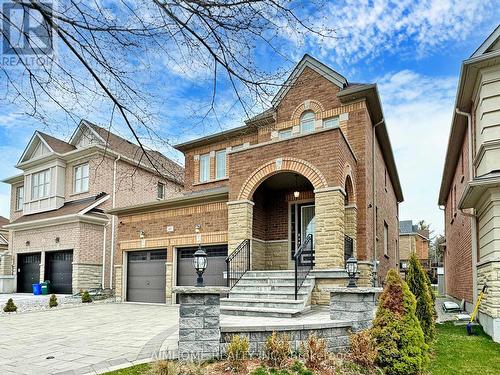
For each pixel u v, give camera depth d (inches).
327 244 412.2
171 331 326.3
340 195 422.9
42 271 793.6
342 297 294.7
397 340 249.8
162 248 601.0
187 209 576.4
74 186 848.9
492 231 350.3
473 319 386.9
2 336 328.2
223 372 221.3
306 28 160.9
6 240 1222.3
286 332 257.6
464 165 542.3
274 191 551.5
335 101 541.3
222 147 690.2
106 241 784.3
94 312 488.1
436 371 257.8
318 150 436.5
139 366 220.5
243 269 469.4
